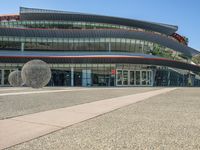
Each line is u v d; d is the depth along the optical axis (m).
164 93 22.80
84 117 8.40
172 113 9.48
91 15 65.06
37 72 27.42
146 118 8.28
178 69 61.38
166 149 4.79
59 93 21.73
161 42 59.72
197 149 4.80
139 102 13.80
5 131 6.22
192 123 7.43
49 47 55.94
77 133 6.06
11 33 54.47
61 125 7.01
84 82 52.28
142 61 51.72
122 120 7.89
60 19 64.44
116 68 52.44
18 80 38.00
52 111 9.78
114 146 4.96
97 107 11.24
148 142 5.27
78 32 55.81
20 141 5.30
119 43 55.44
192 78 68.00
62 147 4.88
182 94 21.31
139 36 56.16
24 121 7.57
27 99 15.09
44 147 4.88
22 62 50.50
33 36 55.41
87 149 4.76
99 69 52.47
